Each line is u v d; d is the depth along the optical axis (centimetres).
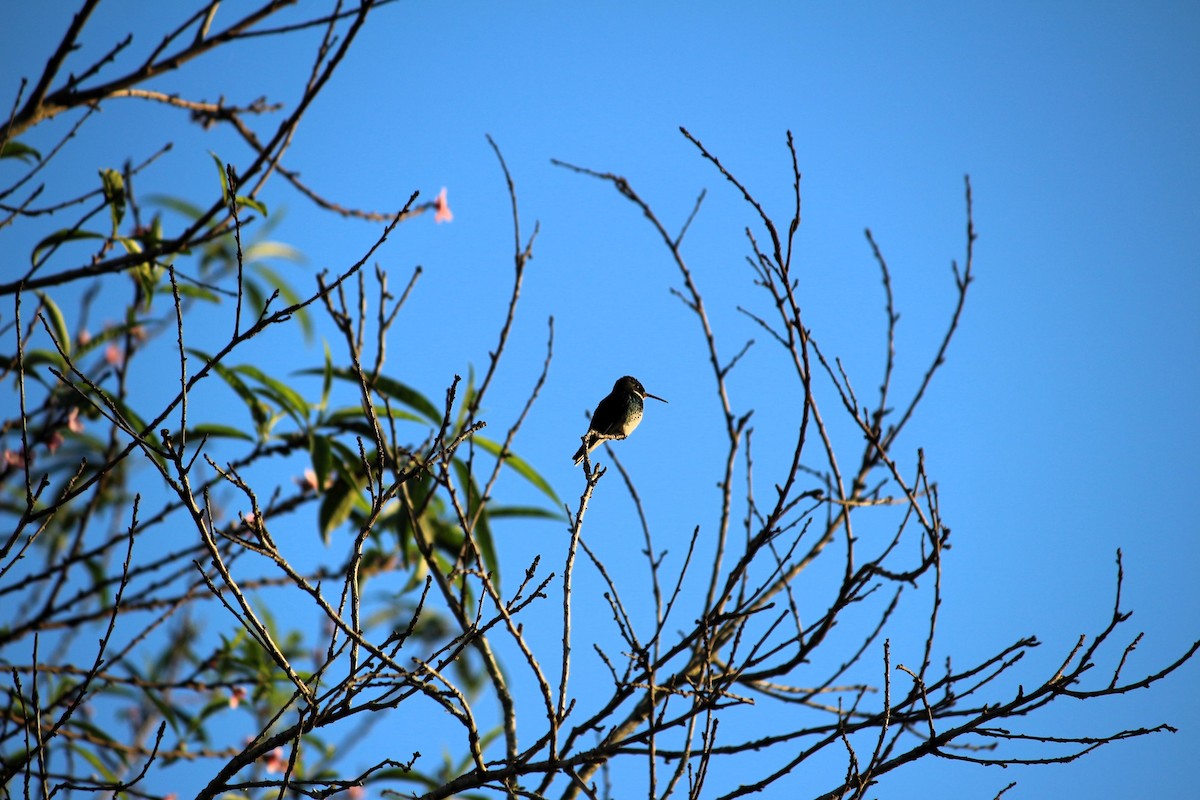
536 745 822
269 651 725
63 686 1166
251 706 1248
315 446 1120
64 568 1111
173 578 1178
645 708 966
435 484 1116
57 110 991
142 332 1260
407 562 1124
